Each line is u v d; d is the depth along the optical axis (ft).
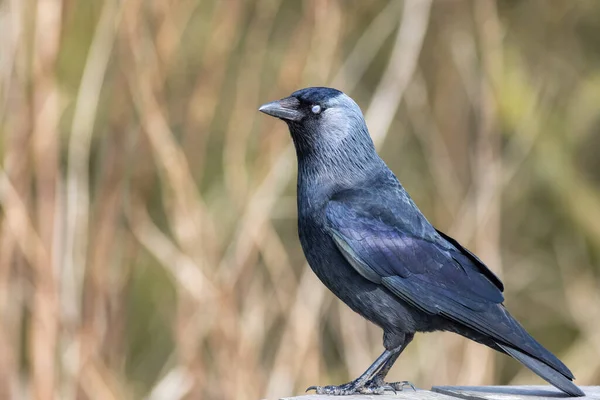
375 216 33.06
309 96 34.09
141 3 43.01
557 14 60.23
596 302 56.65
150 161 45.11
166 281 52.80
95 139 47.75
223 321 42.65
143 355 53.57
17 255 41.55
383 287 32.63
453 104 53.21
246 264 43.78
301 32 44.96
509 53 55.98
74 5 46.24
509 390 30.99
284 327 43.96
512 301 57.31
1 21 41.81
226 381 42.45
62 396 41.81
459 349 46.01
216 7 46.01
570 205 57.26
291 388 42.83
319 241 33.27
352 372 46.44
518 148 55.16
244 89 46.88
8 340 41.75
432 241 33.32
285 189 50.98
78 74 49.06
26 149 41.37
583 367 52.26
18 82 41.63
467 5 54.29
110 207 44.19
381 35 52.54
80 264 42.68
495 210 47.62
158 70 43.29
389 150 55.36
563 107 58.90
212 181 50.19
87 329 43.14
